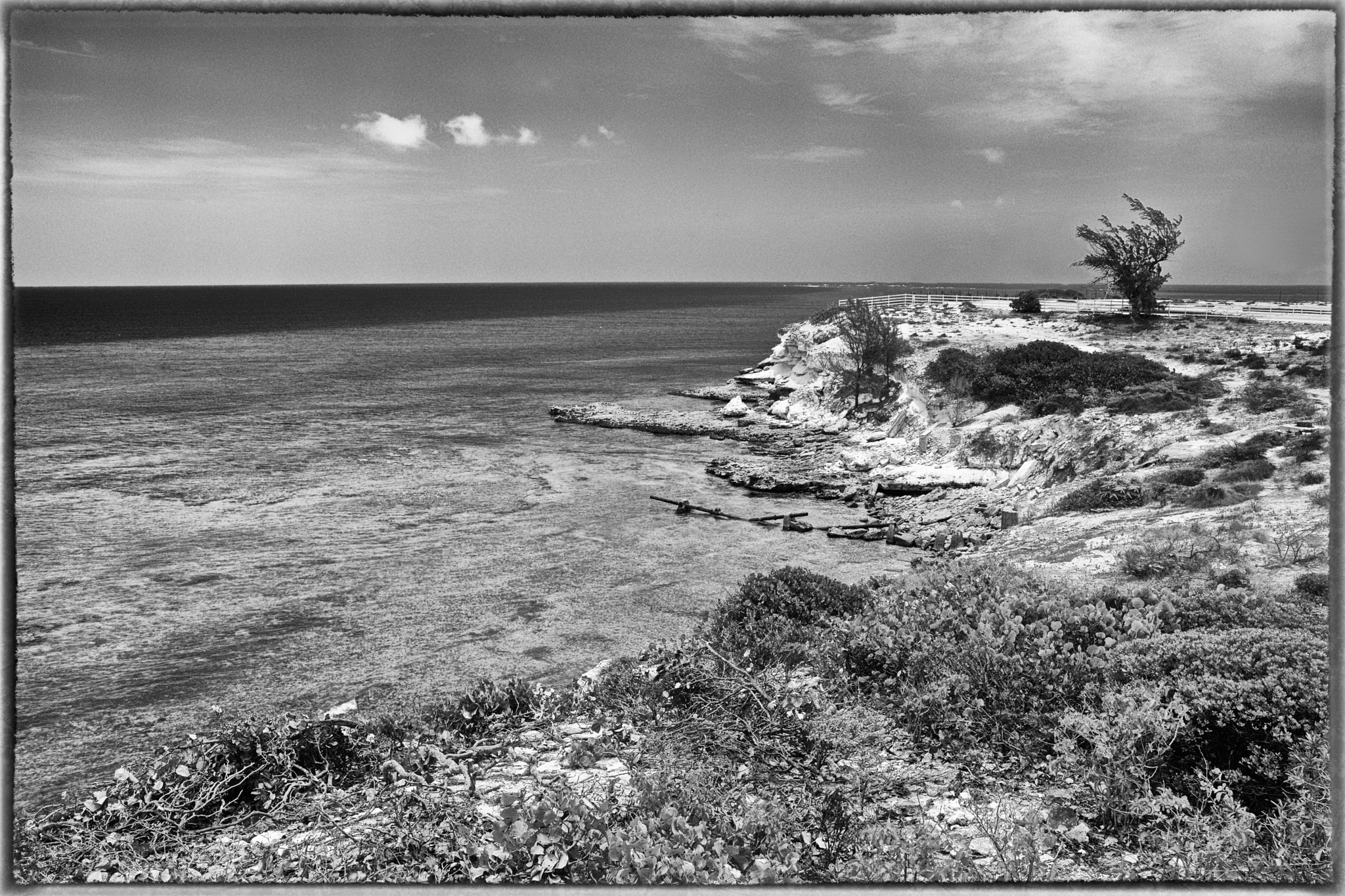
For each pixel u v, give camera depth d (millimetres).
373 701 16922
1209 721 6465
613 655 19109
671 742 7832
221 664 19000
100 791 7125
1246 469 22984
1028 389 40062
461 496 36531
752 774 6996
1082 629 8852
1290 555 14734
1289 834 5453
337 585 24672
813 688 8695
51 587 24578
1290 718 6230
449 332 156750
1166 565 14898
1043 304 82625
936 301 84000
